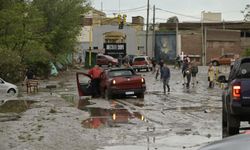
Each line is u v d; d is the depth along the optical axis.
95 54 76.94
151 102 26.11
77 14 65.50
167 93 32.59
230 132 14.04
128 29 97.12
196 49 95.56
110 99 28.30
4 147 13.16
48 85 42.16
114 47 85.19
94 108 23.20
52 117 19.78
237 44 97.50
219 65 81.62
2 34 48.06
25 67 49.47
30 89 37.00
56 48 64.81
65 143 13.66
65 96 31.28
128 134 15.12
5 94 33.78
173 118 18.94
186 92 33.53
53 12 63.59
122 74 28.72
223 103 15.43
